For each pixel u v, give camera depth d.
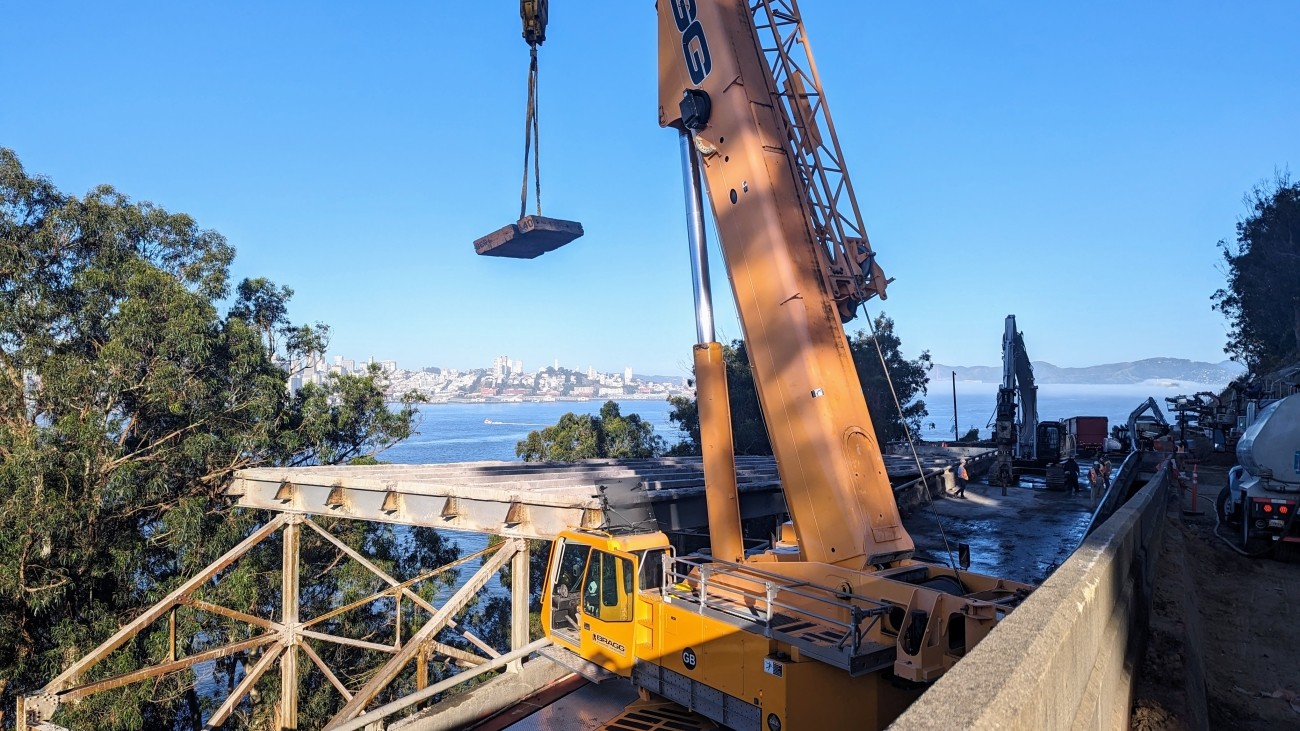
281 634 18.97
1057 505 28.84
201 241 27.00
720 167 9.32
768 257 8.80
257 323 29.69
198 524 20.78
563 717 12.23
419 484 16.84
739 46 9.23
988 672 2.46
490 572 15.41
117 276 22.73
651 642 9.41
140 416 22.80
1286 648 8.49
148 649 19.61
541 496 14.85
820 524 8.51
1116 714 4.62
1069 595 3.63
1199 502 20.38
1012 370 34.44
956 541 22.06
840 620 7.90
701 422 10.16
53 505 17.52
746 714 8.04
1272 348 50.72
